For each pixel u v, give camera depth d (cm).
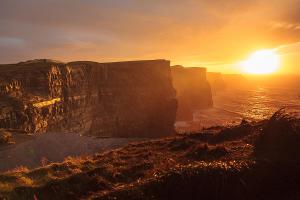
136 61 13638
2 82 7362
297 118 1775
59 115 9025
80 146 4606
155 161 1916
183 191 1247
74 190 1487
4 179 1594
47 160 3516
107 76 12481
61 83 9494
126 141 5528
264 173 1295
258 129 2309
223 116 16962
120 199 1227
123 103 12419
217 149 1908
